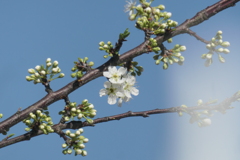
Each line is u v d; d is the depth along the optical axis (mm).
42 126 7039
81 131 7199
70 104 7277
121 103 7742
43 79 7316
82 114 7285
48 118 7164
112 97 7562
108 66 7406
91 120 7270
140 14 7805
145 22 7402
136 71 8141
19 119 7121
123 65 8055
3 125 7074
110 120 7402
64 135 7238
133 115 7352
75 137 7184
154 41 7281
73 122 7332
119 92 7523
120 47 7289
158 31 7359
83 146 7156
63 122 7281
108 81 7492
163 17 7742
